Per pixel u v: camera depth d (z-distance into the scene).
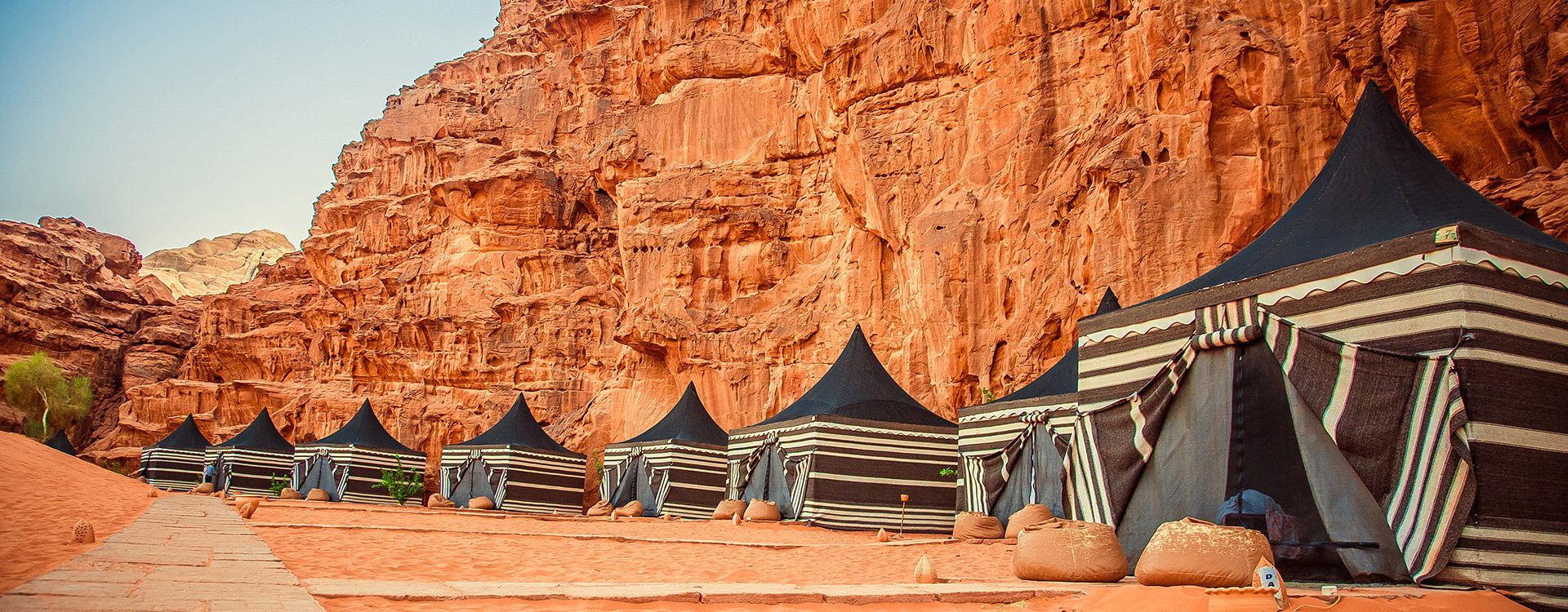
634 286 52.84
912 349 37.81
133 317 89.94
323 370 72.31
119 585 9.34
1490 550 10.58
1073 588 11.08
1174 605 9.51
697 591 10.38
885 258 43.09
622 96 65.94
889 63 40.62
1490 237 11.42
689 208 52.09
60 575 9.87
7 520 16.25
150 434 73.75
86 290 87.12
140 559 11.91
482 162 69.31
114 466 70.88
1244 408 13.15
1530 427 11.08
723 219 50.56
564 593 10.00
